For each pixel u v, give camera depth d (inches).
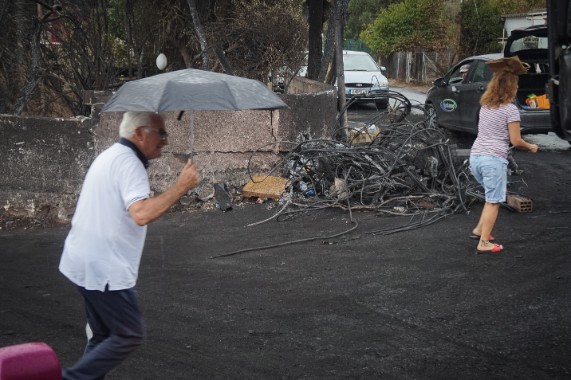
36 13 442.0
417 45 1352.1
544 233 298.2
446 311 217.3
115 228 145.1
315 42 578.2
